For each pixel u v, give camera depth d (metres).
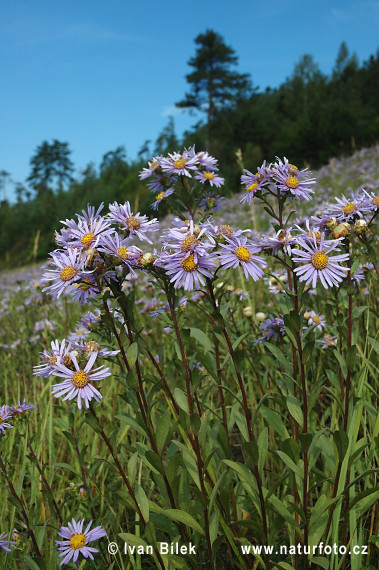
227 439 0.42
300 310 0.42
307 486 0.41
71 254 0.35
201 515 0.41
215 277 0.37
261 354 0.56
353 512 0.40
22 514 0.42
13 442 0.57
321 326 0.58
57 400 0.69
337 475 0.39
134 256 0.36
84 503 0.48
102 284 0.36
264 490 0.40
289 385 0.41
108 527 0.48
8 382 0.81
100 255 0.36
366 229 0.40
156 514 0.41
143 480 0.56
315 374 0.57
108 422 0.62
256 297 0.86
